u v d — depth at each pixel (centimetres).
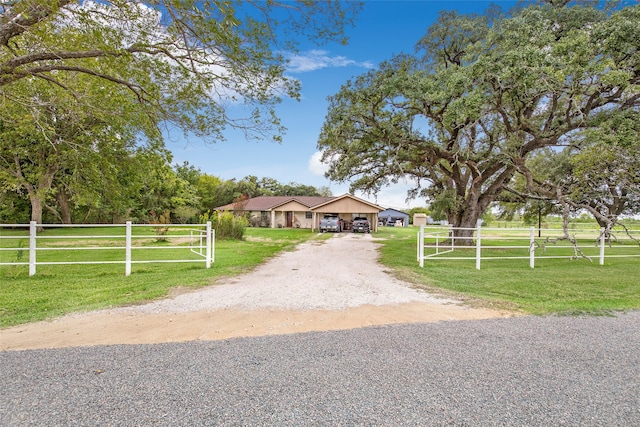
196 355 342
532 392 271
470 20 1619
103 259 1157
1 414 232
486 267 1002
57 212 2788
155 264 1030
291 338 396
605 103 1176
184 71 743
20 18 601
